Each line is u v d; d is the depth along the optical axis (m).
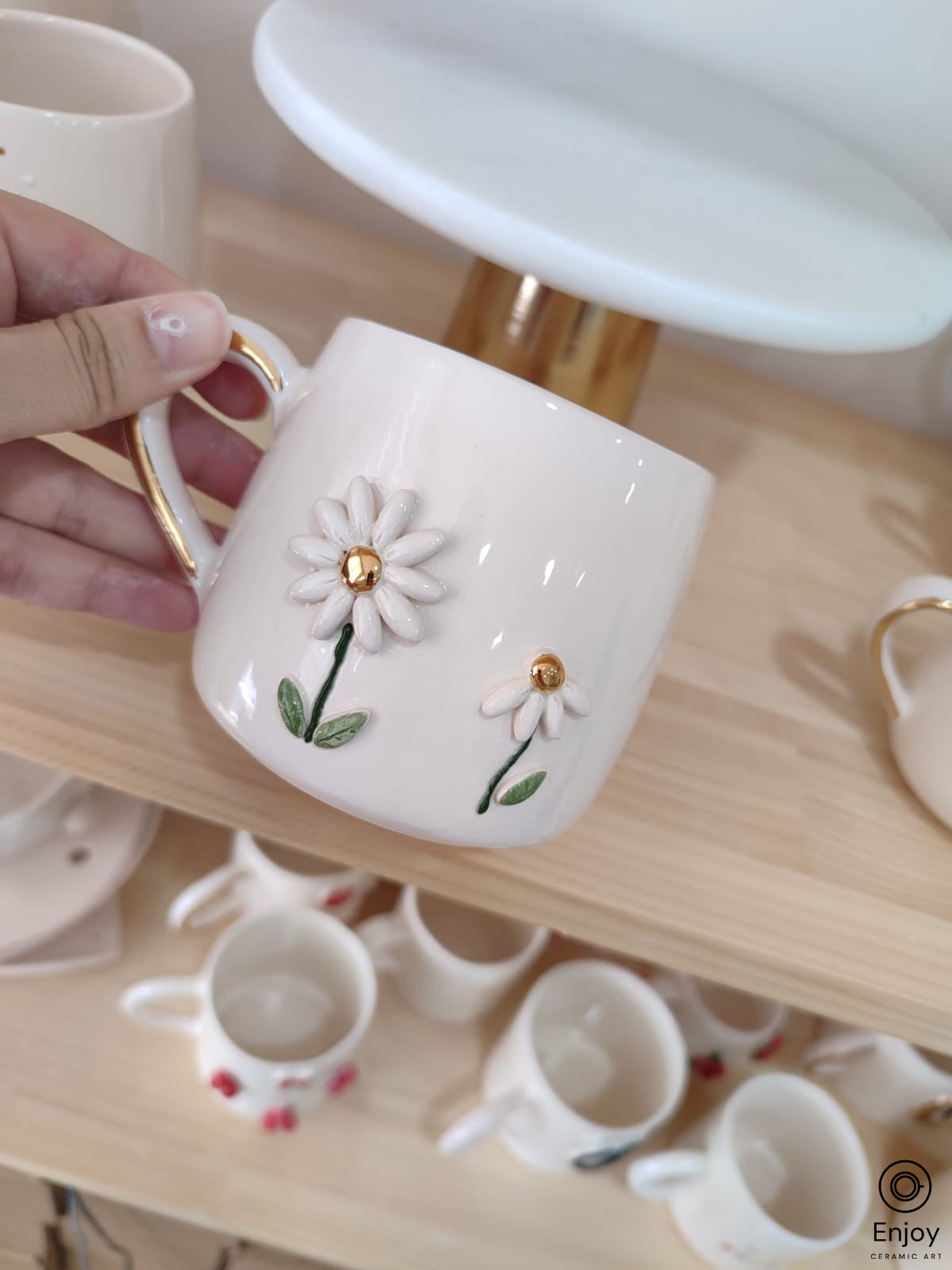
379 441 0.18
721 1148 0.35
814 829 0.26
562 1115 0.35
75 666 0.24
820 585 0.34
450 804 0.19
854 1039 0.41
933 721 0.26
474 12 0.31
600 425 0.18
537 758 0.19
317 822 0.23
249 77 0.36
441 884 0.23
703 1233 0.36
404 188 0.20
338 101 0.21
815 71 0.33
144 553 0.26
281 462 0.20
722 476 0.37
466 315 0.30
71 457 0.25
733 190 0.26
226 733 0.23
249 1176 0.35
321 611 0.18
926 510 0.39
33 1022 0.36
